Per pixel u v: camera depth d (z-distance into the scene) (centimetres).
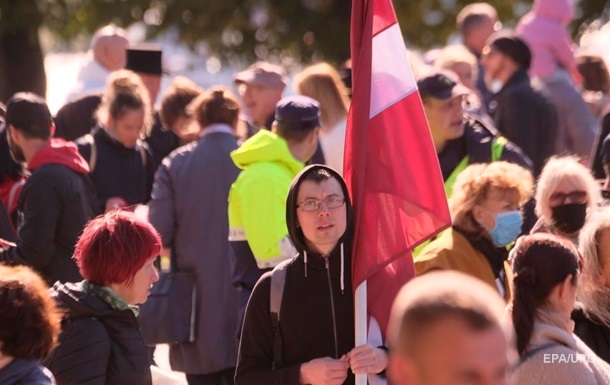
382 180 1083
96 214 1488
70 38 4247
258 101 1855
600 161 1794
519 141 1947
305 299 1034
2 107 1942
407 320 558
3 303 854
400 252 1063
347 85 1964
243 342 1056
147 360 1037
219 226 1530
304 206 1028
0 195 1603
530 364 972
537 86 2031
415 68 1803
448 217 1079
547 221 1338
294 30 4209
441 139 1603
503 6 4388
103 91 1930
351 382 1049
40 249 1407
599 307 1135
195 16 4272
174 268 1545
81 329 1008
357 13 1110
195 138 1795
